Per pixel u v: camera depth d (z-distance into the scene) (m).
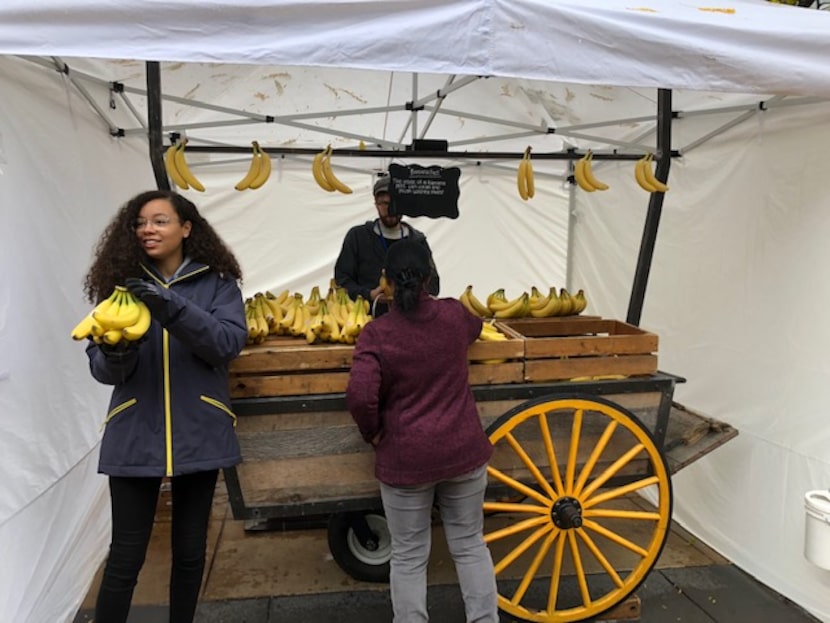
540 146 4.64
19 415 2.07
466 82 2.97
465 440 1.90
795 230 2.61
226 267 1.97
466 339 1.99
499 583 2.69
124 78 3.21
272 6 1.66
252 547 3.01
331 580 2.73
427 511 1.95
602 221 4.30
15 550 2.01
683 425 2.54
